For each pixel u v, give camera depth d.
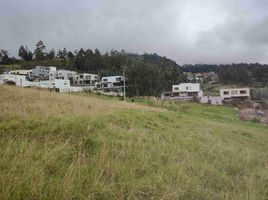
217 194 5.47
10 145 5.62
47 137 6.96
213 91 121.50
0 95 13.95
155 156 7.46
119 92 79.62
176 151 8.46
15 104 11.18
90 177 5.08
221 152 9.49
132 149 7.55
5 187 3.92
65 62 130.12
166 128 12.74
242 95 95.88
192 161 7.46
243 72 152.88
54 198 4.08
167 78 104.50
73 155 6.14
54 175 4.99
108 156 6.48
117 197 4.66
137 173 5.93
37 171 4.68
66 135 7.57
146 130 11.11
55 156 5.62
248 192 5.66
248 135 17.11
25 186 4.14
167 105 42.38
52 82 75.00
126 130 10.04
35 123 7.98
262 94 100.00
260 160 9.43
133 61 111.31
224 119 36.69
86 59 122.38
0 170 4.44
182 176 5.98
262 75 149.88
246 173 7.40
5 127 7.23
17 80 69.50
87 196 4.44
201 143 10.73
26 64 127.44
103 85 89.56
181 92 96.94
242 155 9.50
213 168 7.23
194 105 62.25
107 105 17.23
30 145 5.98
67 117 9.13
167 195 4.81
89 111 12.21
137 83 82.94
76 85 95.25
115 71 106.56
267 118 50.06
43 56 139.00
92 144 7.19
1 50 132.88
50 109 10.95
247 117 48.72
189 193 5.18
